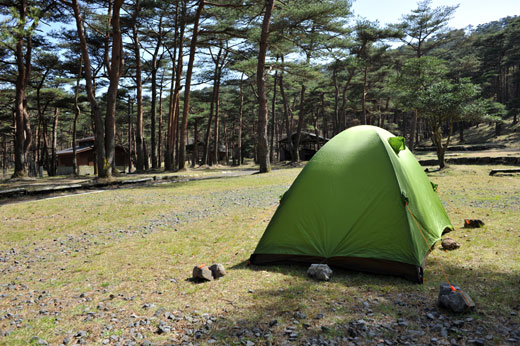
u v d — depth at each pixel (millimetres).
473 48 55406
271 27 22141
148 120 57188
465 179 15445
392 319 3295
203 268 4781
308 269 4707
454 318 3244
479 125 54938
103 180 18297
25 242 7676
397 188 4910
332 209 5059
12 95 33438
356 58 33531
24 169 23000
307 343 2906
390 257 4535
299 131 38031
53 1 21797
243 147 63406
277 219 5406
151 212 10328
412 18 37562
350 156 5312
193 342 3033
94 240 7543
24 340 3252
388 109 50844
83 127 64938
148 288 4559
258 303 3836
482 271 4438
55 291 4660
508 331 2934
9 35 12422
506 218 7352
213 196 13172
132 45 29766
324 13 21922
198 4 24984
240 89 44375
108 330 3373
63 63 28812
